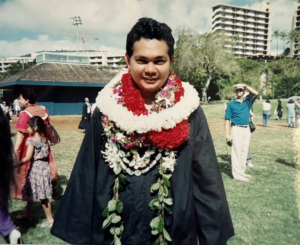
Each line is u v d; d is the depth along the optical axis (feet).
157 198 4.18
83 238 4.48
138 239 4.23
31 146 9.85
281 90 87.71
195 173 4.56
